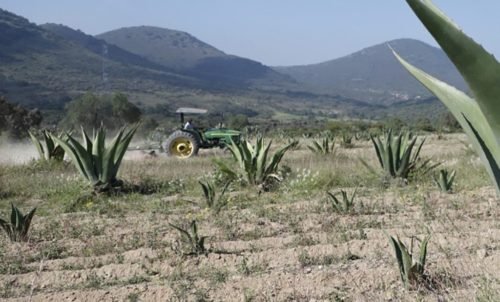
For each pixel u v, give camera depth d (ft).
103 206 29.40
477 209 24.12
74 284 16.46
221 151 70.59
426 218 22.61
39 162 48.01
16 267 17.95
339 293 14.47
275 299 14.42
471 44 5.22
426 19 5.25
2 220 21.70
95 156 33.58
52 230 23.38
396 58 6.27
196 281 16.02
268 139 94.02
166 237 21.53
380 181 34.30
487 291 12.49
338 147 77.20
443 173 29.45
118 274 17.16
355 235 20.16
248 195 31.81
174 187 35.27
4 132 102.32
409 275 14.35
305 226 22.34
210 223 23.84
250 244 19.75
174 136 63.93
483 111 5.43
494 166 5.70
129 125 125.90
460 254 16.72
